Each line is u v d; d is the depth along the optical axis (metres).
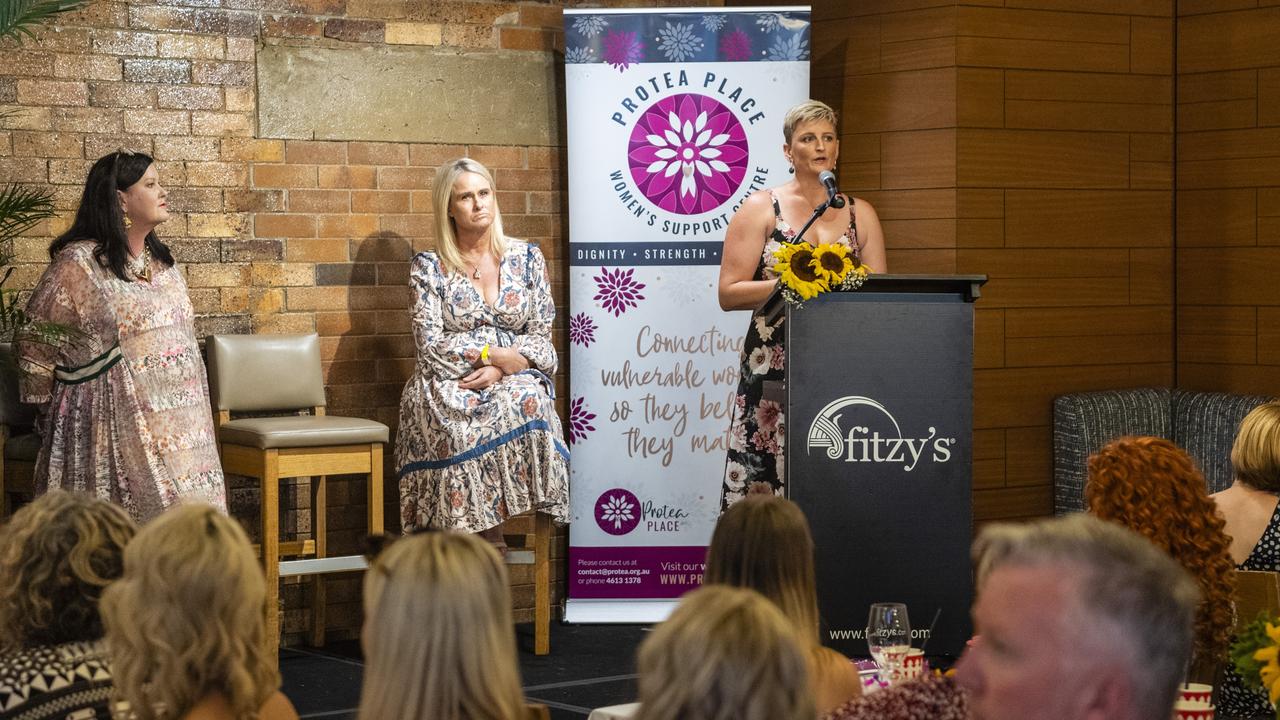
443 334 4.99
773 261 4.71
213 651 1.78
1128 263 5.58
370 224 5.36
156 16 5.00
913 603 3.57
